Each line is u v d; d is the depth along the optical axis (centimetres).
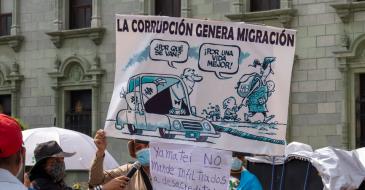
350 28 1955
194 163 577
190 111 580
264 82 590
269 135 589
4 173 373
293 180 1145
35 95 2547
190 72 581
